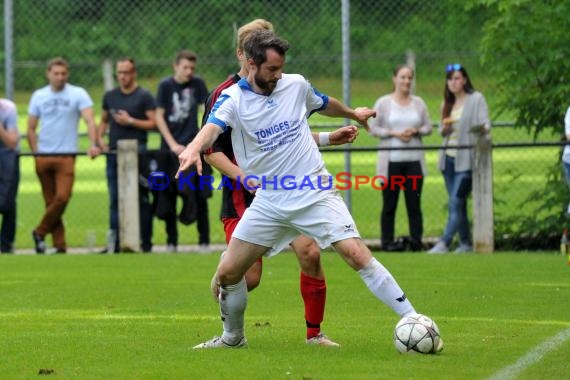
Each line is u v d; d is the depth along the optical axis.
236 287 20.00
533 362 18.81
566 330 22.52
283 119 19.25
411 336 19.41
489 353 19.67
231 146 21.00
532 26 40.69
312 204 19.12
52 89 41.00
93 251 41.91
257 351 20.14
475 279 31.11
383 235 39.69
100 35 69.38
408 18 61.16
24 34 64.19
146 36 69.81
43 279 32.41
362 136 63.41
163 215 39.44
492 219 38.34
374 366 18.41
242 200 21.66
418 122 39.56
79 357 19.70
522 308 25.75
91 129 40.94
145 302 27.59
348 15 42.12
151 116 40.50
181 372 18.08
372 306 26.42
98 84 70.38
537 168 53.50
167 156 39.06
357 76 66.31
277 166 19.25
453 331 22.44
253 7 67.56
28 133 41.44
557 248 40.41
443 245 39.19
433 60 57.56
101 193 61.66
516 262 35.00
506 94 42.06
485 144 38.09
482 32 44.66
